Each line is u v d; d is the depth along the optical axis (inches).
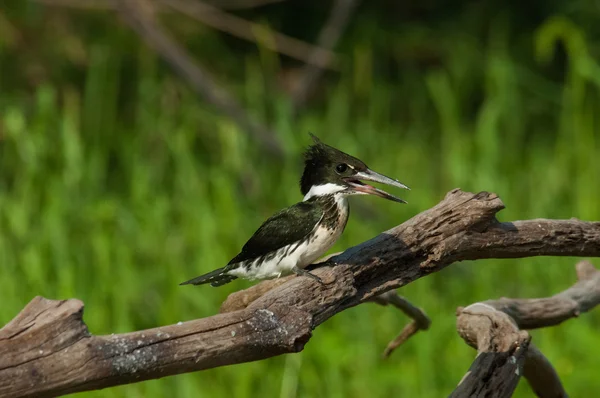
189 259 445.1
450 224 197.6
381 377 370.9
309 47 578.9
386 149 589.3
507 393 194.7
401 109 664.4
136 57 624.4
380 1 706.2
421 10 712.4
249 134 547.2
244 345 158.2
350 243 464.8
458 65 668.1
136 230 452.4
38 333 141.1
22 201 467.5
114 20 626.5
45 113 509.7
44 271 418.9
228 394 363.6
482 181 506.3
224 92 570.3
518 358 197.5
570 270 447.5
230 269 239.1
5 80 593.3
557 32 545.6
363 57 640.4
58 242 424.2
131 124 605.6
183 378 353.4
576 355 400.2
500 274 450.0
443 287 437.7
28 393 140.3
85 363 143.2
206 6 578.2
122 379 147.3
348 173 229.1
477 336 203.9
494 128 525.0
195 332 154.1
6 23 609.6
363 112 651.5
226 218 455.2
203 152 580.7
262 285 216.1
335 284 182.2
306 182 234.4
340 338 387.9
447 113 590.6
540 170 571.2
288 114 580.4
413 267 197.6
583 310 238.8
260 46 608.1
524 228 203.2
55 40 612.7
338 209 229.9
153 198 488.4
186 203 474.9
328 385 365.7
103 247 417.1
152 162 542.3
